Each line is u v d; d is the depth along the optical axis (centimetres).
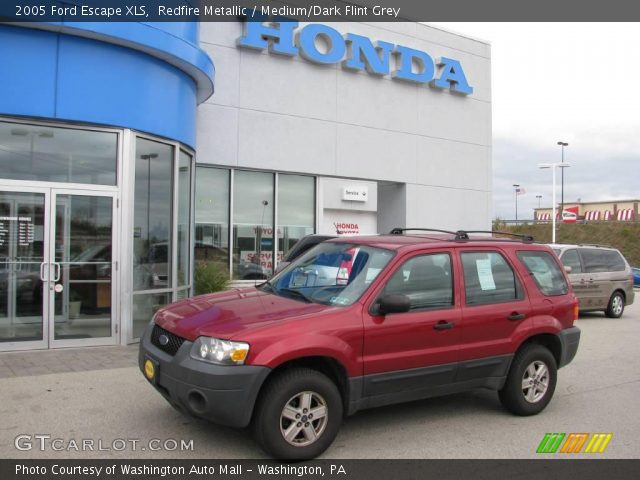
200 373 439
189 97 1001
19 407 572
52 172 830
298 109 1354
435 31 1600
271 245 1337
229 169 1280
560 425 582
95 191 852
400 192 1548
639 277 3092
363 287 519
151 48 866
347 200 1833
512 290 606
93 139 855
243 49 1280
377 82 1484
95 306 856
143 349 512
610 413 626
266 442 450
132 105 871
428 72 1551
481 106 1688
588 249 1476
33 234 821
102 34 812
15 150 809
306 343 460
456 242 588
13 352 804
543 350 614
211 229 1260
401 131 1523
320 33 1370
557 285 649
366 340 493
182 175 1005
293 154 1345
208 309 514
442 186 1602
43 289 825
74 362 752
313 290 546
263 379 444
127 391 631
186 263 1031
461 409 629
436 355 533
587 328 1287
